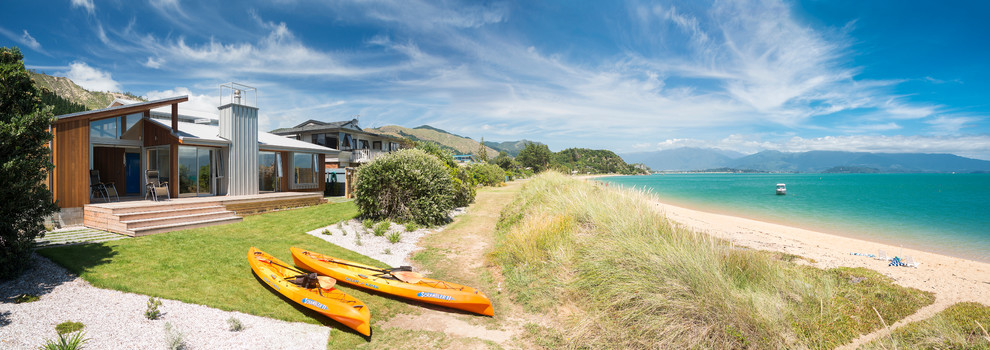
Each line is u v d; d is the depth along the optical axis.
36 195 6.38
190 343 4.85
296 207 16.52
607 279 7.24
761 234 16.97
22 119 6.05
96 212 10.48
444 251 10.95
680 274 6.70
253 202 14.33
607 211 10.74
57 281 6.21
